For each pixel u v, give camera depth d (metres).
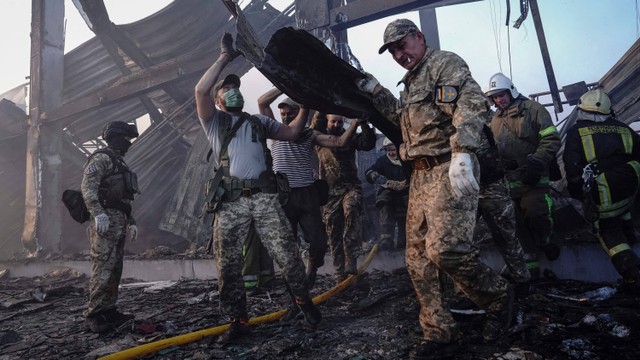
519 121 3.57
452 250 2.07
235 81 2.99
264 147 2.94
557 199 4.97
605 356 2.05
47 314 4.24
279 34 2.42
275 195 2.89
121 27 10.59
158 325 3.24
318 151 4.18
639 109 8.76
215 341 2.76
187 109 11.76
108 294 3.28
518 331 2.39
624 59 8.73
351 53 7.38
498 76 3.64
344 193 4.01
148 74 10.12
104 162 3.31
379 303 3.39
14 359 2.73
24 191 12.34
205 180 9.68
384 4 6.65
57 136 11.05
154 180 11.92
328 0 7.33
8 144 11.70
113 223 3.29
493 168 2.81
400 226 5.10
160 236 11.46
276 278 5.15
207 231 9.35
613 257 3.12
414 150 2.28
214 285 5.32
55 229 10.67
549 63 7.90
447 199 2.12
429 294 2.29
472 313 2.66
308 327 2.92
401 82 2.44
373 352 2.38
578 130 3.29
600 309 2.76
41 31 11.16
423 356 2.17
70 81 12.08
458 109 2.01
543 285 3.58
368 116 2.75
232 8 2.38
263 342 2.68
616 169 3.13
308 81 2.68
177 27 10.84
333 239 4.04
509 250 3.05
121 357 2.44
